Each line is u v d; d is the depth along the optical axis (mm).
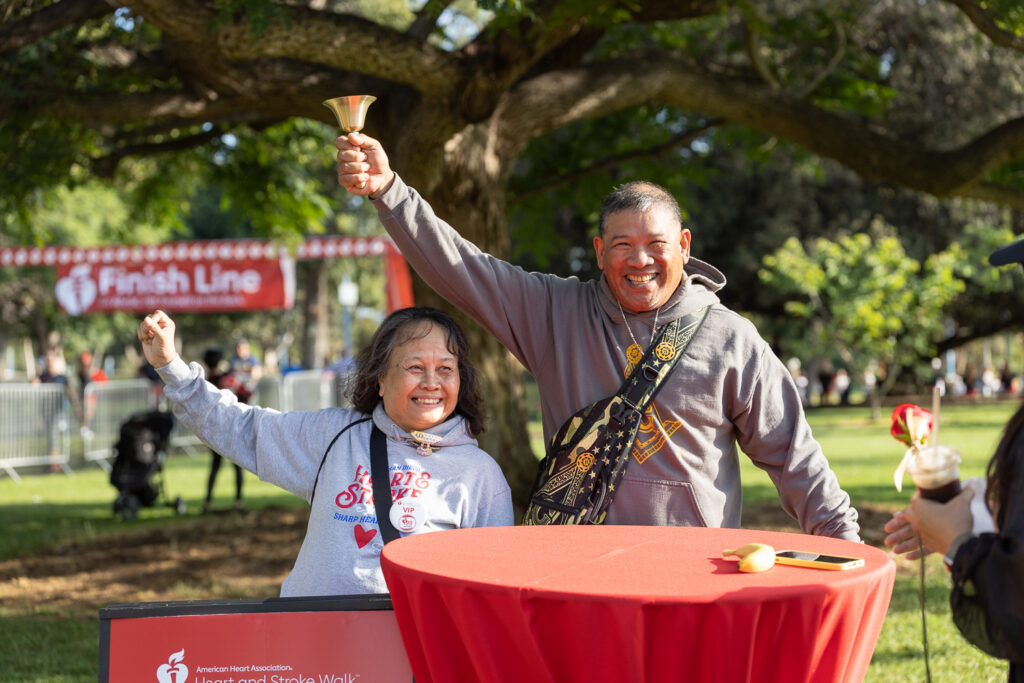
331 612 2523
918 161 7625
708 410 3002
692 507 2980
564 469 3025
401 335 2879
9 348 55094
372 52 5504
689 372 3008
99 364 53000
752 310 29188
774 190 26516
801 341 29078
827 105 9719
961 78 11414
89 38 7344
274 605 2523
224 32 5195
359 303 45062
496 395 6898
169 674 2494
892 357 22578
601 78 7039
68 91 6762
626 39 9250
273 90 6570
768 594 1982
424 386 2822
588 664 1991
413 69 5652
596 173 10273
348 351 28656
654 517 2971
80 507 11523
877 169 7727
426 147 6141
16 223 9805
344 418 2926
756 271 27172
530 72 7285
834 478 3035
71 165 7902
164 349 2926
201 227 39250
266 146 9711
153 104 6742
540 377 3242
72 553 8281
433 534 2607
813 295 22438
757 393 3039
